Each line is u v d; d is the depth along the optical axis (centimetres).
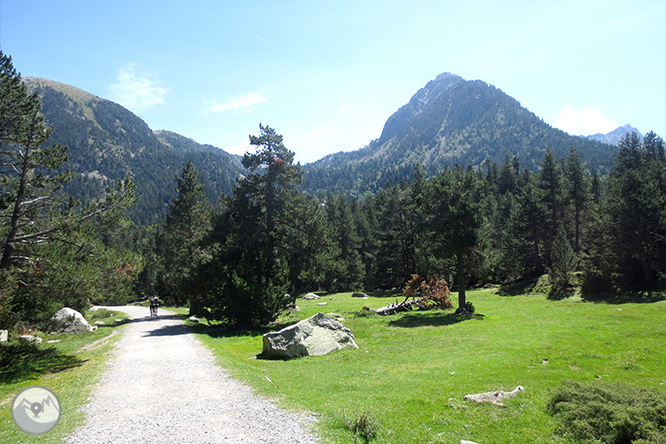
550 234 5809
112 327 3359
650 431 845
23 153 2106
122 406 1084
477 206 3431
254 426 912
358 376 1453
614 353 1684
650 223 3734
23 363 1770
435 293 3797
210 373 1472
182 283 3262
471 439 880
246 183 3356
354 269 7475
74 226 2133
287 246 3397
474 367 1515
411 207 6619
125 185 2262
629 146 5834
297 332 1984
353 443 823
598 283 3966
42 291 2005
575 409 1001
